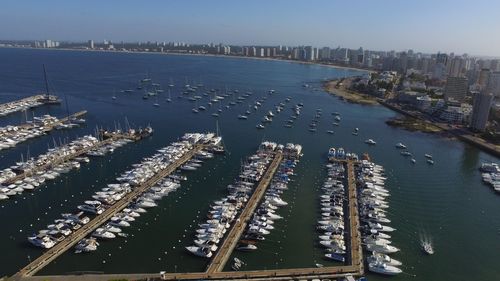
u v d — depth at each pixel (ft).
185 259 435.12
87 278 391.24
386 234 506.48
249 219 522.47
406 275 427.74
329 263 437.17
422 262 453.17
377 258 441.27
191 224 508.94
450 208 598.34
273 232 498.28
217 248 454.81
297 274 410.52
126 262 426.10
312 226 514.68
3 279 381.81
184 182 644.69
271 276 406.21
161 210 545.85
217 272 409.49
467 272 440.04
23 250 441.27
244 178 654.12
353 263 435.12
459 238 510.99
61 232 466.70
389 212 572.51
